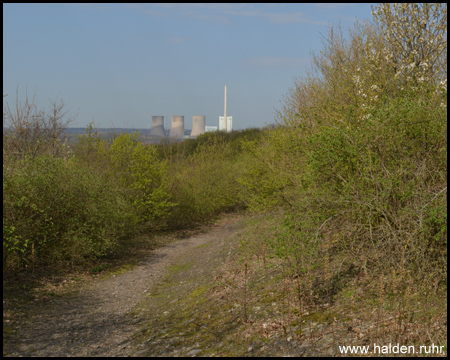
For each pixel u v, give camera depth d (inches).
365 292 207.2
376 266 224.1
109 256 422.9
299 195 318.3
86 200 366.0
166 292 311.6
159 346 199.3
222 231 597.6
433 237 195.3
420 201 208.8
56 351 195.2
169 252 466.3
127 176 534.6
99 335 219.8
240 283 277.1
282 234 238.1
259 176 399.5
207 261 380.5
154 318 249.4
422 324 170.7
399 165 222.4
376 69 339.9
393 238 206.2
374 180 210.4
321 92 378.3
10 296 272.7
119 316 256.4
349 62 377.4
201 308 251.8
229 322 216.1
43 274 330.3
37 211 329.7
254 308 225.8
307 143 287.6
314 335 178.4
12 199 315.6
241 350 178.5
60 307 270.5
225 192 713.6
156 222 570.6
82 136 492.1
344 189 219.5
